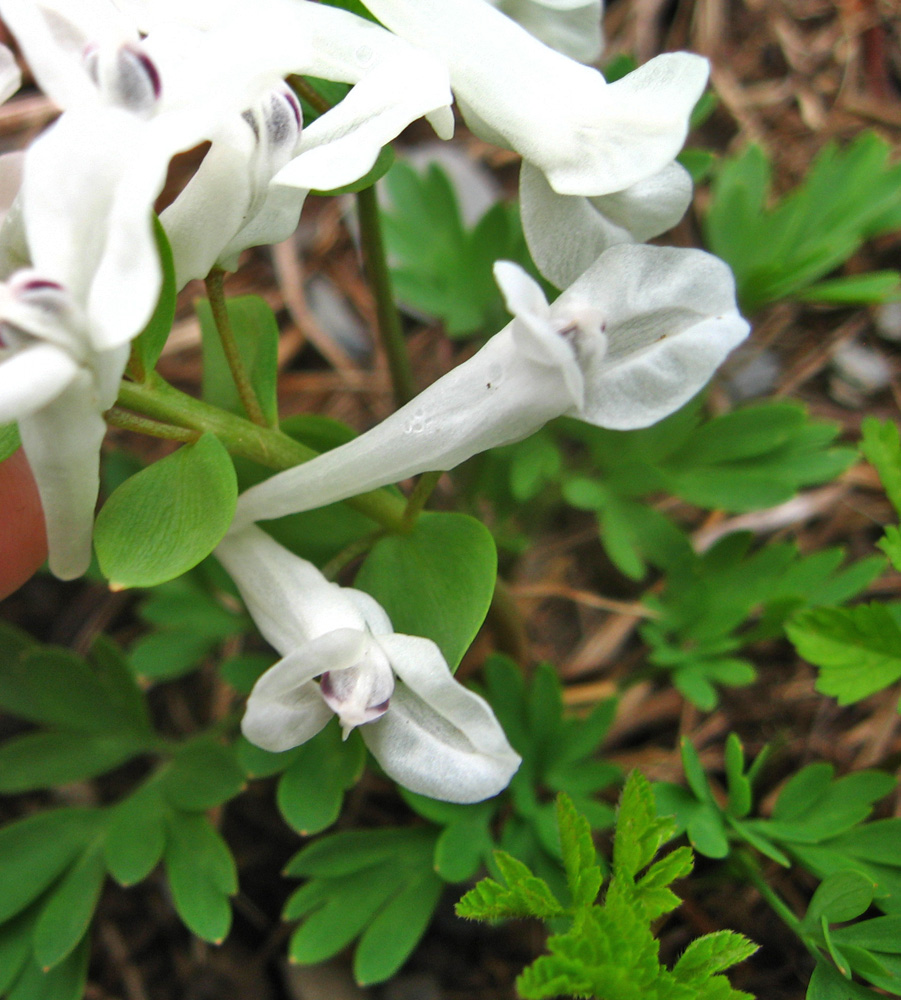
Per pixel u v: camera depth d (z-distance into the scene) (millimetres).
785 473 79
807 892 76
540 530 101
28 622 98
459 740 48
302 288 113
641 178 46
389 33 49
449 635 53
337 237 114
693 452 81
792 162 111
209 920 68
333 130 46
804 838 64
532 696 73
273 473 63
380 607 50
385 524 56
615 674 94
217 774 73
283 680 45
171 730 95
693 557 80
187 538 47
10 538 67
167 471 49
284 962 83
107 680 77
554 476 85
